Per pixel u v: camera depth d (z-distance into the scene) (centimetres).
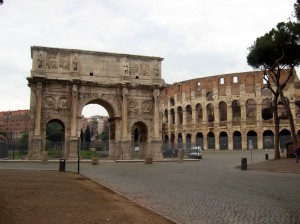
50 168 4384
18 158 6631
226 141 11075
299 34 5156
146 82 6969
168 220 1373
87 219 1370
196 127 11650
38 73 6200
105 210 1571
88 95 6550
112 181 2869
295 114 10300
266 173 3656
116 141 6656
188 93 11988
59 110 6375
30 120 6188
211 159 6962
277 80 5634
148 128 6919
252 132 10825
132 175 3453
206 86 11531
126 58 6831
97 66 6669
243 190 2258
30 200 1773
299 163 4512
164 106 13138
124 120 6638
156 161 6350
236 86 11044
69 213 1480
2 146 6644
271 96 10569
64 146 6338
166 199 1920
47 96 6331
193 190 2284
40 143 6122
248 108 11450
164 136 12962
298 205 1684
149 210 1590
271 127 10425
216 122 11200
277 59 5556
